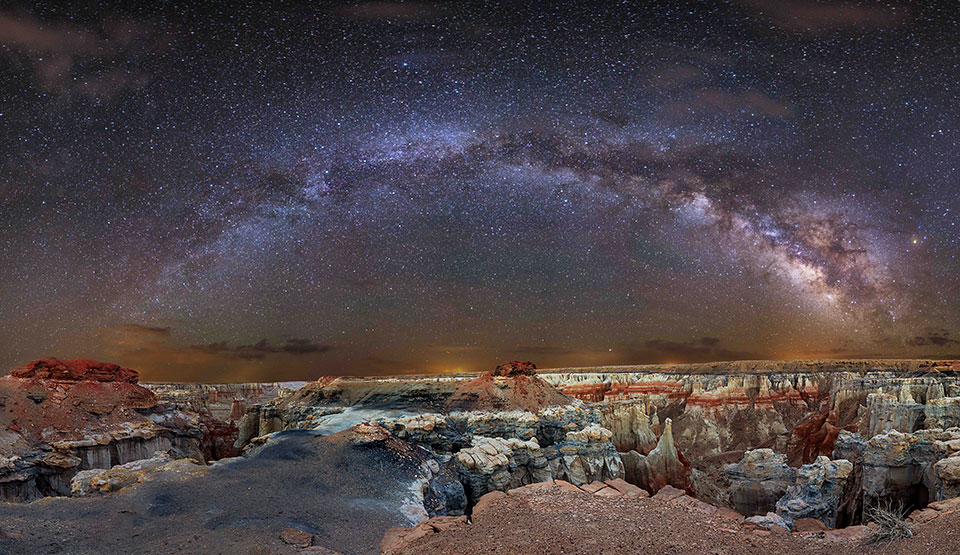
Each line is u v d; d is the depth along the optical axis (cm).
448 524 1961
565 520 1853
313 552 1891
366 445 3494
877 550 1566
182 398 6694
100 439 4056
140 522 2198
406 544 1812
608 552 1538
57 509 2302
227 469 3034
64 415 4162
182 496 2519
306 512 2392
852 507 4300
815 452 8281
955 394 7419
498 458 3984
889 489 4225
